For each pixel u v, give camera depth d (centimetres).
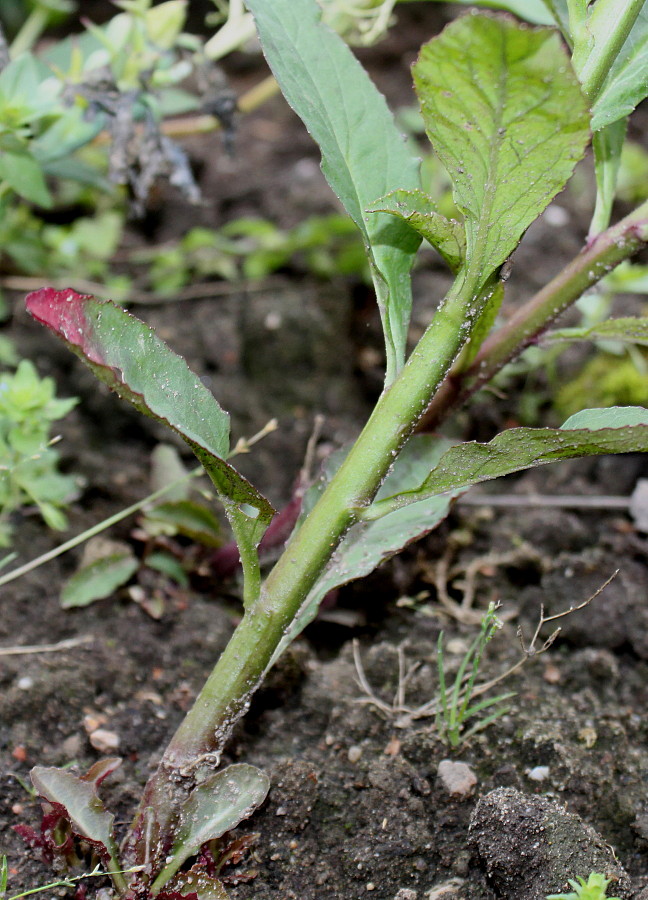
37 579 81
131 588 81
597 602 80
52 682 76
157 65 84
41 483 81
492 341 75
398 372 68
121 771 74
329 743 75
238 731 75
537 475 89
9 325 96
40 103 80
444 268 107
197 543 82
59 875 70
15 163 80
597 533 86
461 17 61
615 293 95
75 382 91
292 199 118
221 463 65
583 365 94
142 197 84
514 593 83
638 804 73
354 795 73
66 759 74
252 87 146
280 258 103
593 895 67
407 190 67
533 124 63
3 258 100
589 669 79
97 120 83
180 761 68
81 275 104
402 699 77
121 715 76
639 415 66
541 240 112
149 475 88
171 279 102
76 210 113
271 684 76
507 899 70
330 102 70
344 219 99
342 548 72
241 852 71
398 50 149
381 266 69
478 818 71
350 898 71
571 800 73
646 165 119
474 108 63
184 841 68
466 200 65
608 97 69
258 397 94
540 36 61
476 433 92
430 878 71
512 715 76
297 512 79
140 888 68
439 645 74
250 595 67
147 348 66
